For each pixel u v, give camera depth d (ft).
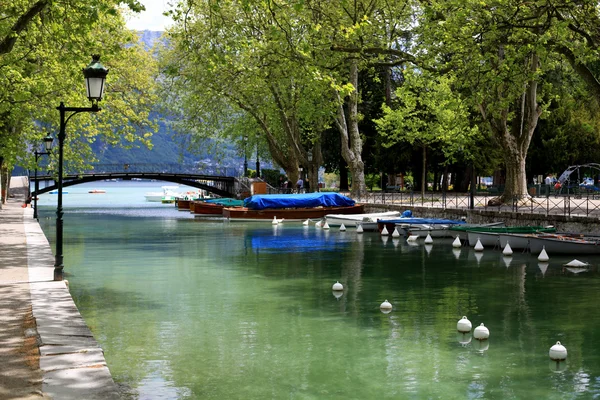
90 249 104.63
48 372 28.71
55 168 149.38
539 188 172.65
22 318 38.93
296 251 102.17
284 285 69.36
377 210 166.30
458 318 53.31
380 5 125.39
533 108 133.90
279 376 38.01
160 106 218.79
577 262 82.74
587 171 213.87
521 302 60.08
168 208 242.58
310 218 171.22
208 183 318.65
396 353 42.88
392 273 78.23
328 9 103.19
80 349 32.22
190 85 196.75
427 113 179.32
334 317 53.52
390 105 222.69
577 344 45.14
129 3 62.80
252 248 106.32
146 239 122.42
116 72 138.31
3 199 205.26
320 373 38.63
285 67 109.29
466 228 110.32
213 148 241.14
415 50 118.83
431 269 81.61
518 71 86.02
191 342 45.42
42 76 102.12
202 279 73.31
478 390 35.78
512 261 88.79
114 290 65.98
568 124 198.49
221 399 34.19
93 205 267.80
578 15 80.28
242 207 179.32
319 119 199.31
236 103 197.16
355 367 39.81
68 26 73.20
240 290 66.18
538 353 42.96
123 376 37.91
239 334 47.70
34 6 73.41
